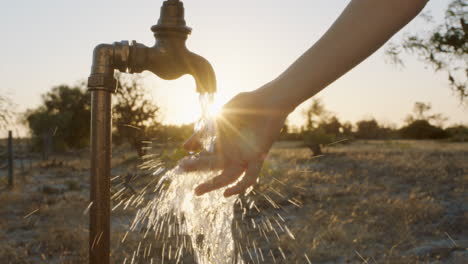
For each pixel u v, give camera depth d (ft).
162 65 4.11
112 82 4.01
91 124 3.96
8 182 39.27
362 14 2.09
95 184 3.91
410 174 40.50
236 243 14.60
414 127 174.40
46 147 88.12
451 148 97.50
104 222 3.91
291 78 2.19
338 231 17.24
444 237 18.02
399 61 44.27
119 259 13.58
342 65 2.12
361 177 39.04
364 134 171.42
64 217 22.31
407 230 18.30
